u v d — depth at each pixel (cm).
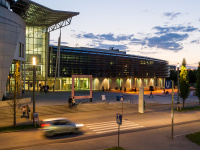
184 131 1662
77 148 1187
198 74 3228
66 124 1488
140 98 2541
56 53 5444
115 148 1163
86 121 1980
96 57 6209
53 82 5431
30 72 5194
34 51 5225
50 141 1325
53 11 3728
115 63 6712
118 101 3388
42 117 2130
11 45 2688
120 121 1180
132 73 7275
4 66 2617
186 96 2836
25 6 3541
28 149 1161
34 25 5106
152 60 8200
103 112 2511
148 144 1297
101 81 6406
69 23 4603
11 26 2684
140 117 2242
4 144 1253
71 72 5662
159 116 2317
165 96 4728
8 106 2575
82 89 5888
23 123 1839
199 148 1236
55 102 3008
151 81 8456
